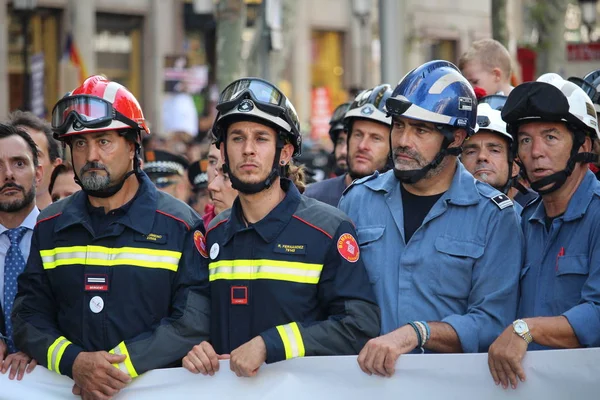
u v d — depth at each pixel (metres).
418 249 5.11
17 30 29.58
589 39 21.06
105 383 4.99
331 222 5.08
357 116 7.01
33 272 5.27
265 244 5.04
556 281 4.99
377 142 7.01
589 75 5.96
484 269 5.02
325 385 4.97
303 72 35.41
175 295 5.19
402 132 5.09
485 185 5.24
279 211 5.07
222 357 5.01
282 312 4.96
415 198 5.22
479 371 4.88
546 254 5.08
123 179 5.20
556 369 4.80
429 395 4.91
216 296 5.11
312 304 5.02
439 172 5.11
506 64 8.25
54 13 30.41
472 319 4.93
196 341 5.12
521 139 5.04
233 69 16.48
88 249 5.18
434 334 4.86
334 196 7.43
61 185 7.23
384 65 11.74
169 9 32.50
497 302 5.00
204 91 29.28
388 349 4.79
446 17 36.38
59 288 5.21
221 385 5.04
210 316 5.15
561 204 5.05
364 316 4.97
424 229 5.13
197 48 33.50
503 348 4.75
